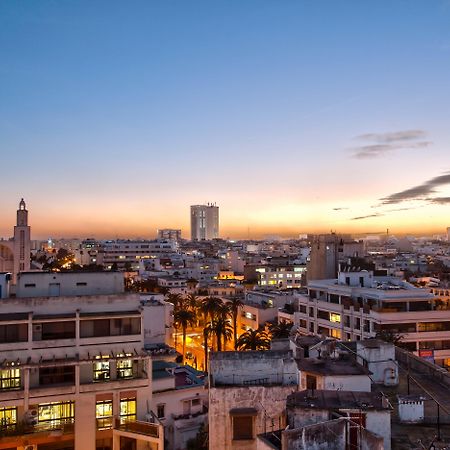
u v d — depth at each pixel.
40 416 52.16
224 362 31.95
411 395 27.86
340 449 20.92
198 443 53.41
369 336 94.50
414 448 22.75
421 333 93.00
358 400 23.97
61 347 54.06
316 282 117.50
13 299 54.34
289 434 20.52
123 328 56.38
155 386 59.25
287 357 32.56
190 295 157.25
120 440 53.56
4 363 51.66
